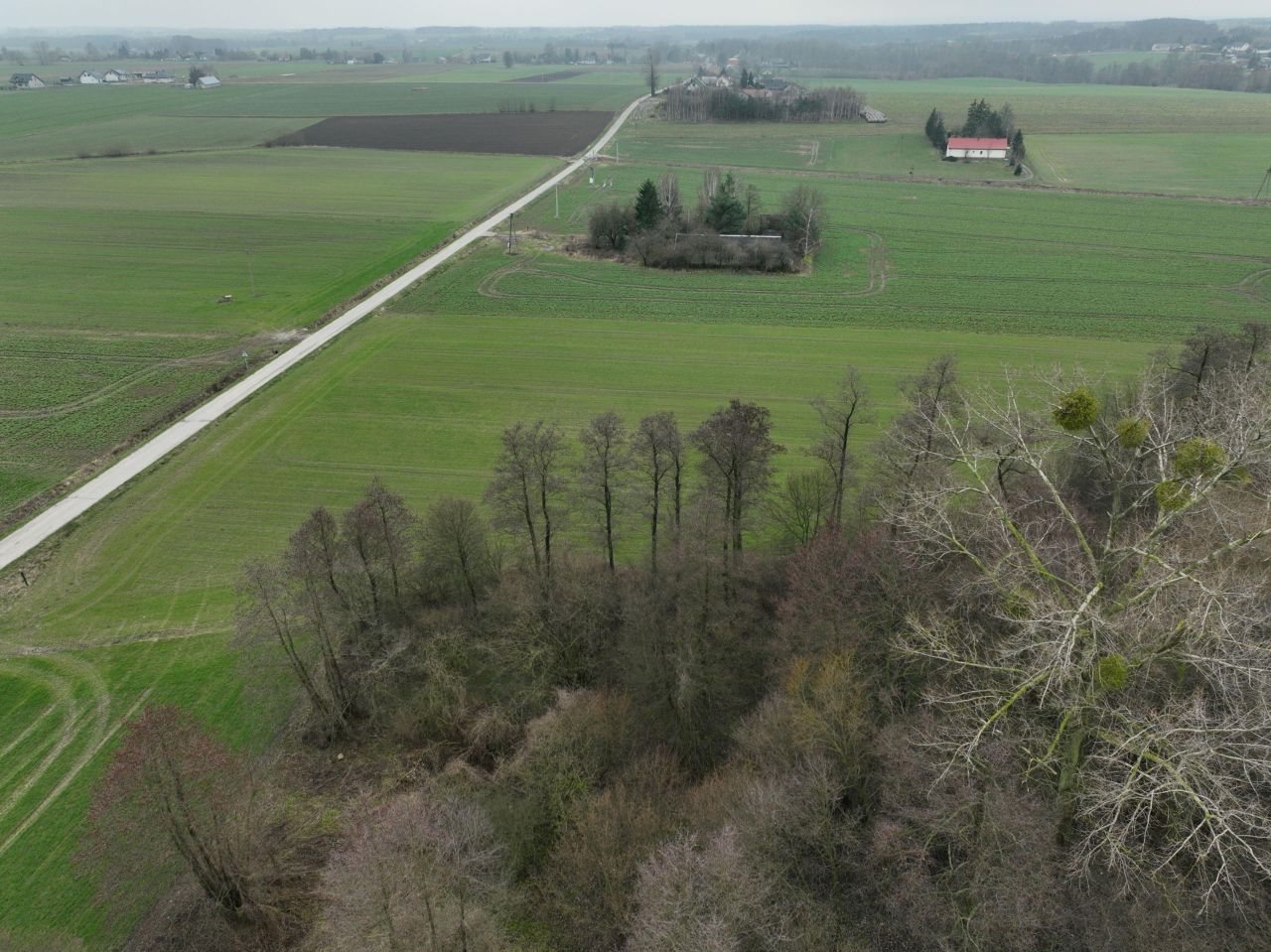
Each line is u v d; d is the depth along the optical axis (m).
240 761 35.50
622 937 28.95
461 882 27.41
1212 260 118.00
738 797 30.34
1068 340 88.69
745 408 45.47
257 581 38.84
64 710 42.12
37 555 54.59
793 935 25.92
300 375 81.38
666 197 134.88
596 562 49.06
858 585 36.12
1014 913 23.94
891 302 102.56
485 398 76.31
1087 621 24.06
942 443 42.34
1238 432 24.94
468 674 42.62
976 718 26.67
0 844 35.16
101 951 31.09
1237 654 23.02
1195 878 26.02
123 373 82.12
